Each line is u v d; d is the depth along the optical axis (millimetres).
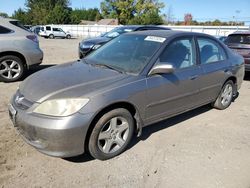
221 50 5285
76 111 3062
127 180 3150
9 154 3521
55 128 2984
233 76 5469
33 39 7418
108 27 42000
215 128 4672
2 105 5270
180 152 3805
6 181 3020
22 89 3570
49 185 3002
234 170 3449
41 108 3104
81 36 45094
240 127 4766
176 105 4266
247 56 8164
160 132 4391
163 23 58438
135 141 4043
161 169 3391
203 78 4641
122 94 3396
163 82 3904
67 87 3293
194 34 4715
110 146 3490
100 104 3186
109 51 4477
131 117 3609
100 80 3494
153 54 3959
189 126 4691
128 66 3912
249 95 6906
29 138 3223
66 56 13086
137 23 58281
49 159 3467
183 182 3168
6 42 6910
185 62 4402
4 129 4195
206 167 3482
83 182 3080
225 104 5566
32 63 7426
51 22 62438
